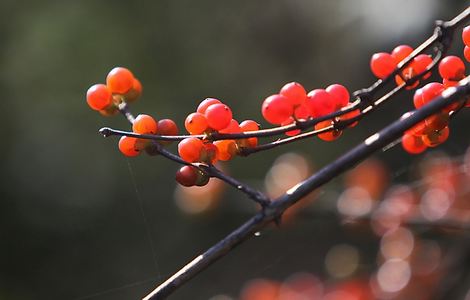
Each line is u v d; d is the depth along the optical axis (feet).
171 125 6.39
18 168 27.55
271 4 27.22
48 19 29.78
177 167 26.86
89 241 26.68
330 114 6.07
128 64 28.94
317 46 25.38
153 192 26.63
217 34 28.71
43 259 26.50
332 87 6.43
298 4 26.13
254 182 25.46
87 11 29.84
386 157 20.07
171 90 28.58
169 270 25.72
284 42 26.61
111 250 26.35
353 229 15.08
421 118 5.72
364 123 23.44
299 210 14.44
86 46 29.32
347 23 23.45
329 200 14.65
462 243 14.52
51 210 26.96
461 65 6.26
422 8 19.36
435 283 14.35
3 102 28.45
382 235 14.48
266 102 6.02
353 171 14.93
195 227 25.75
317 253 21.29
